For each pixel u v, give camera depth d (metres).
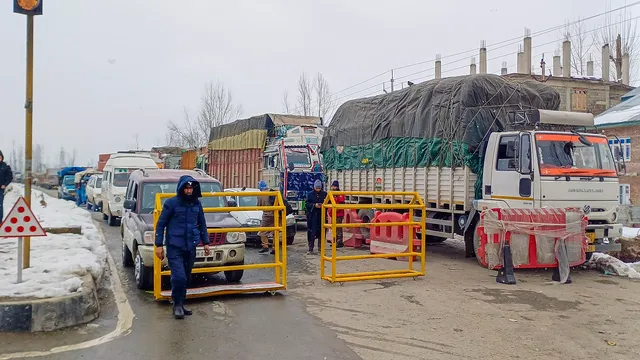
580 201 10.48
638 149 23.11
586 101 37.25
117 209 18.64
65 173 39.22
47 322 6.30
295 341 6.09
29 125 7.99
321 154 18.55
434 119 12.52
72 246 10.77
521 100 12.00
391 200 13.85
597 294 8.65
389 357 5.61
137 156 20.44
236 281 9.19
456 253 13.38
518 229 9.65
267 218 12.77
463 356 5.67
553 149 10.50
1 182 12.83
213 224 8.98
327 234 15.00
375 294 8.52
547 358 5.65
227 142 25.05
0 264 8.59
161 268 8.29
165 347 5.82
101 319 6.90
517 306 7.80
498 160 11.16
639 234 12.59
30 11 7.89
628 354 5.80
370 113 15.14
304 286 9.13
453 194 12.04
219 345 5.91
